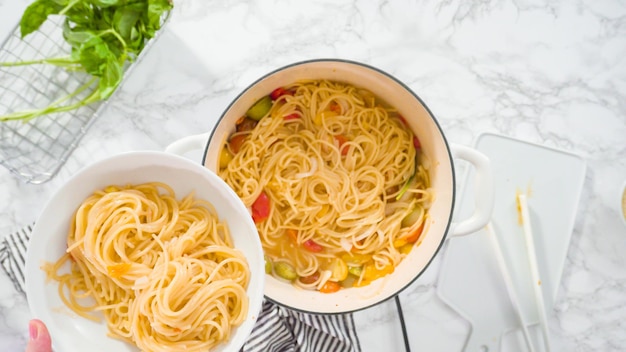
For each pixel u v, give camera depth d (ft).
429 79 3.30
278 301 2.87
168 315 2.62
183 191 2.77
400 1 3.29
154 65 3.20
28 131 3.11
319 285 3.10
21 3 3.16
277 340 3.13
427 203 3.08
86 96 3.15
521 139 3.34
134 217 2.67
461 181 3.31
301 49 3.25
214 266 2.75
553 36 3.35
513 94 3.34
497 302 3.29
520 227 3.33
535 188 3.34
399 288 2.91
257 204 3.07
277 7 3.25
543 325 3.21
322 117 3.07
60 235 2.65
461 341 3.29
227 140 3.01
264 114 3.03
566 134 3.37
